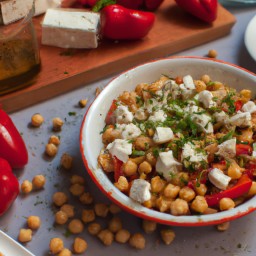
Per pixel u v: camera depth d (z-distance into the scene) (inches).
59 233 19.4
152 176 19.1
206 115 19.8
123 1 25.9
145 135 19.7
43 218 19.7
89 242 19.1
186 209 17.8
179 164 18.6
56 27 23.8
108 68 24.2
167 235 18.8
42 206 20.1
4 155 20.2
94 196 20.3
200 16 25.3
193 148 18.8
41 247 19.0
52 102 23.5
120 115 20.0
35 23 25.7
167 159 18.4
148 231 19.2
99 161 19.1
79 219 19.7
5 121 20.4
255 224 19.5
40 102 23.5
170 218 17.4
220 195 18.1
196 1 24.8
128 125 19.6
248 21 27.2
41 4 25.7
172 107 20.3
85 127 19.4
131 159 19.2
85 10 25.3
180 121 19.7
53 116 22.9
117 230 19.2
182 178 18.4
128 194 18.5
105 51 24.4
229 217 17.3
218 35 26.2
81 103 23.1
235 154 18.9
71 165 21.0
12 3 24.3
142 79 21.7
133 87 21.7
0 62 21.4
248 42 24.5
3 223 19.7
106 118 20.7
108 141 20.1
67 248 19.0
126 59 24.4
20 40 21.6
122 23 23.8
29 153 21.6
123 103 20.8
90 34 23.8
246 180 18.2
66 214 19.5
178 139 19.2
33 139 22.1
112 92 20.9
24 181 20.3
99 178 18.3
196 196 18.2
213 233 19.3
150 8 26.4
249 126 19.6
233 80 21.5
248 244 19.1
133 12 23.7
